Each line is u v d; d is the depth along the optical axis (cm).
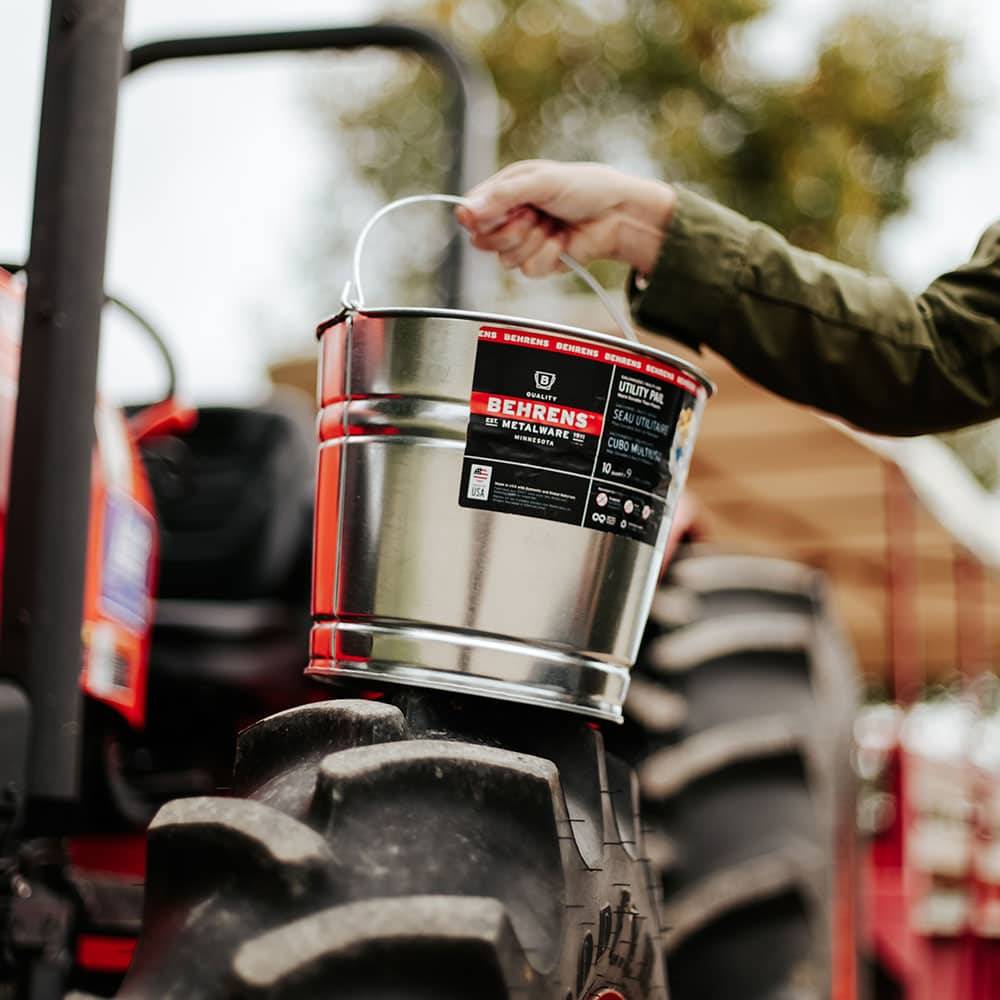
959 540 494
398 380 99
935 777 429
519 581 98
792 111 1003
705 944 221
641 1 1028
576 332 100
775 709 236
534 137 1024
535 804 90
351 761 87
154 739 219
